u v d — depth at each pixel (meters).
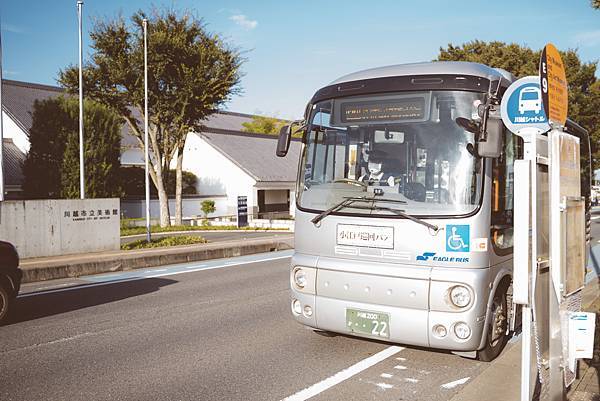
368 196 6.13
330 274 6.26
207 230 31.69
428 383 5.70
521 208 4.01
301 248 6.63
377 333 5.95
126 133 43.56
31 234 15.01
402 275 5.79
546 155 4.36
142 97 29.09
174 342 7.28
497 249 5.97
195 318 8.65
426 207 5.80
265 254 18.58
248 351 6.85
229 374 6.00
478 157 5.75
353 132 6.41
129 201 35.66
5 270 8.30
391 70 6.54
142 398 5.32
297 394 5.40
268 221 34.91
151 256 15.47
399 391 5.48
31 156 27.73
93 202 16.52
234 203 43.12
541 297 4.23
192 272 13.95
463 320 5.58
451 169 5.79
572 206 4.60
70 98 29.52
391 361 6.41
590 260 14.81
